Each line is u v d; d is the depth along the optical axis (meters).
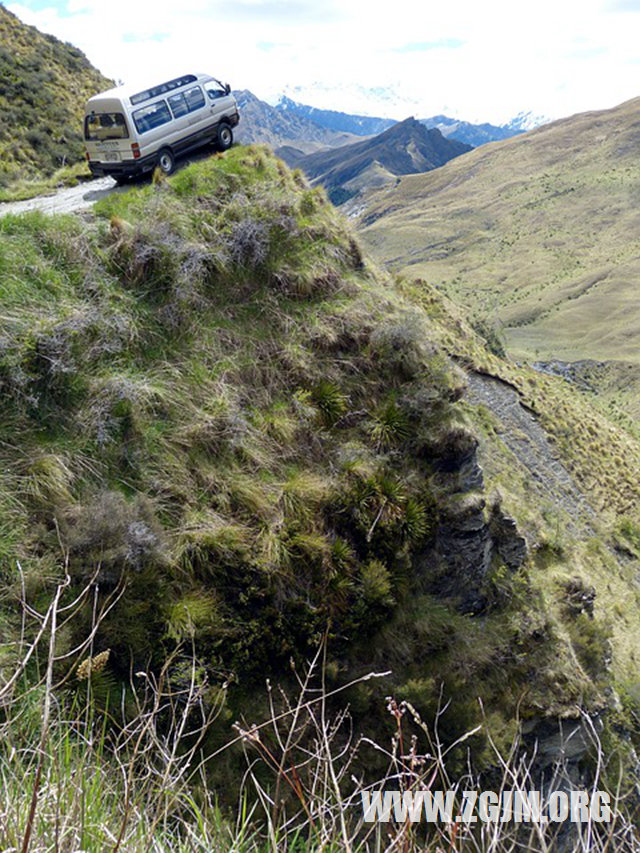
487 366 26.92
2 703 3.40
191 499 9.21
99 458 9.02
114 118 15.57
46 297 10.23
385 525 10.03
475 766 9.06
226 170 13.88
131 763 3.37
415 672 9.44
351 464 10.46
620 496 26.52
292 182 14.85
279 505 9.67
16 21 37.72
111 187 17.38
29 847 2.64
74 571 7.66
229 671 8.14
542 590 13.65
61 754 3.74
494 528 11.70
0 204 16.08
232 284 12.09
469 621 10.47
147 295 11.30
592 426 30.61
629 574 22.33
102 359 10.04
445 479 11.12
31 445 8.67
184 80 16.83
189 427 9.88
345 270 13.52
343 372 11.72
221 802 7.02
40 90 32.44
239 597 8.68
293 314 12.20
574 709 10.67
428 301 27.89
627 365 159.00
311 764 7.80
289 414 10.92
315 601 9.11
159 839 3.26
